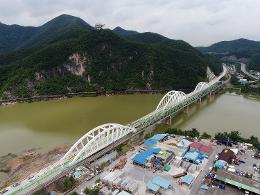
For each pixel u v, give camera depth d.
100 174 69.00
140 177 67.31
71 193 60.03
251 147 85.00
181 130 100.06
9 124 121.00
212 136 97.75
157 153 76.94
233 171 68.56
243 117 128.00
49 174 66.25
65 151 89.50
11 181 71.00
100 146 79.12
